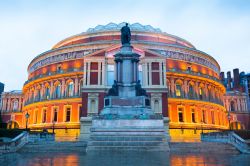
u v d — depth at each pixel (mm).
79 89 65062
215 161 18016
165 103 53062
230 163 16812
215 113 72188
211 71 79688
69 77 66875
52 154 23766
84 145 29969
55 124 61719
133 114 33250
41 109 67000
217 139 34469
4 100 95312
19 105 94500
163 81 54500
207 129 63812
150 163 16312
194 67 74125
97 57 55188
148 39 76625
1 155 23062
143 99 35219
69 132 59719
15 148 27891
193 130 62500
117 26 80562
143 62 55469
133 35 75812
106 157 20188
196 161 17812
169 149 27031
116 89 36219
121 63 37750
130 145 27344
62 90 66562
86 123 50969
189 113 64938
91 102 52844
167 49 70750
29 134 33188
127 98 35188
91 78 54219
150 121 30875
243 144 27312
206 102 69438
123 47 38969
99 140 27906
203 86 72062
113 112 33906
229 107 96125
